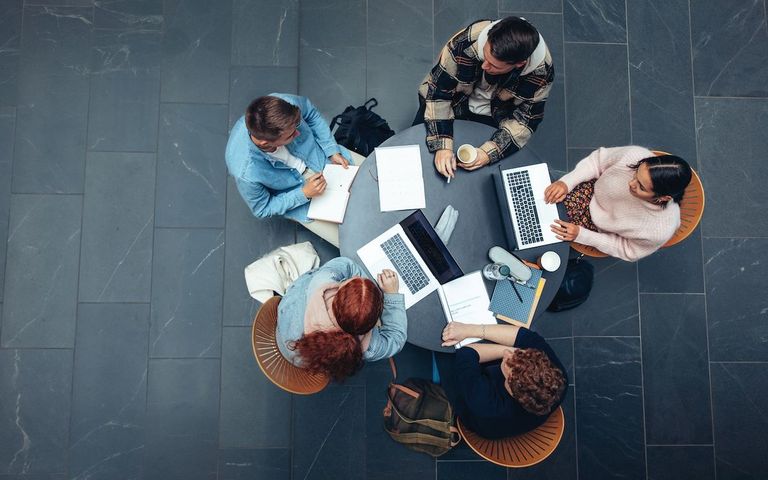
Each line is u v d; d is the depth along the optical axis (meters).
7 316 2.40
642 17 2.80
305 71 2.62
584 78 2.74
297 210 2.12
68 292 2.43
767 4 2.81
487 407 1.78
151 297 2.45
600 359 2.57
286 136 1.70
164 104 2.54
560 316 2.57
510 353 1.80
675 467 2.54
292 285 1.79
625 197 1.97
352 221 1.94
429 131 1.99
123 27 2.56
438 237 1.90
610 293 2.61
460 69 1.91
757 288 2.66
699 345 2.61
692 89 2.78
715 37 2.80
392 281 1.84
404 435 2.31
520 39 1.63
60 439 2.35
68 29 2.55
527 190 1.98
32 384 2.38
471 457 2.45
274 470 2.41
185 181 2.52
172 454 2.38
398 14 2.69
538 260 1.95
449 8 2.71
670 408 2.57
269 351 1.81
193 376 2.43
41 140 2.50
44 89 2.52
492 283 1.93
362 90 2.64
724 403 2.59
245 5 2.61
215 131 2.55
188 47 2.57
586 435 2.53
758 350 2.63
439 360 2.25
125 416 2.39
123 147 2.52
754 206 2.72
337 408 2.44
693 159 2.74
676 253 2.65
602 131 2.73
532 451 1.81
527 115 1.98
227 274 2.49
